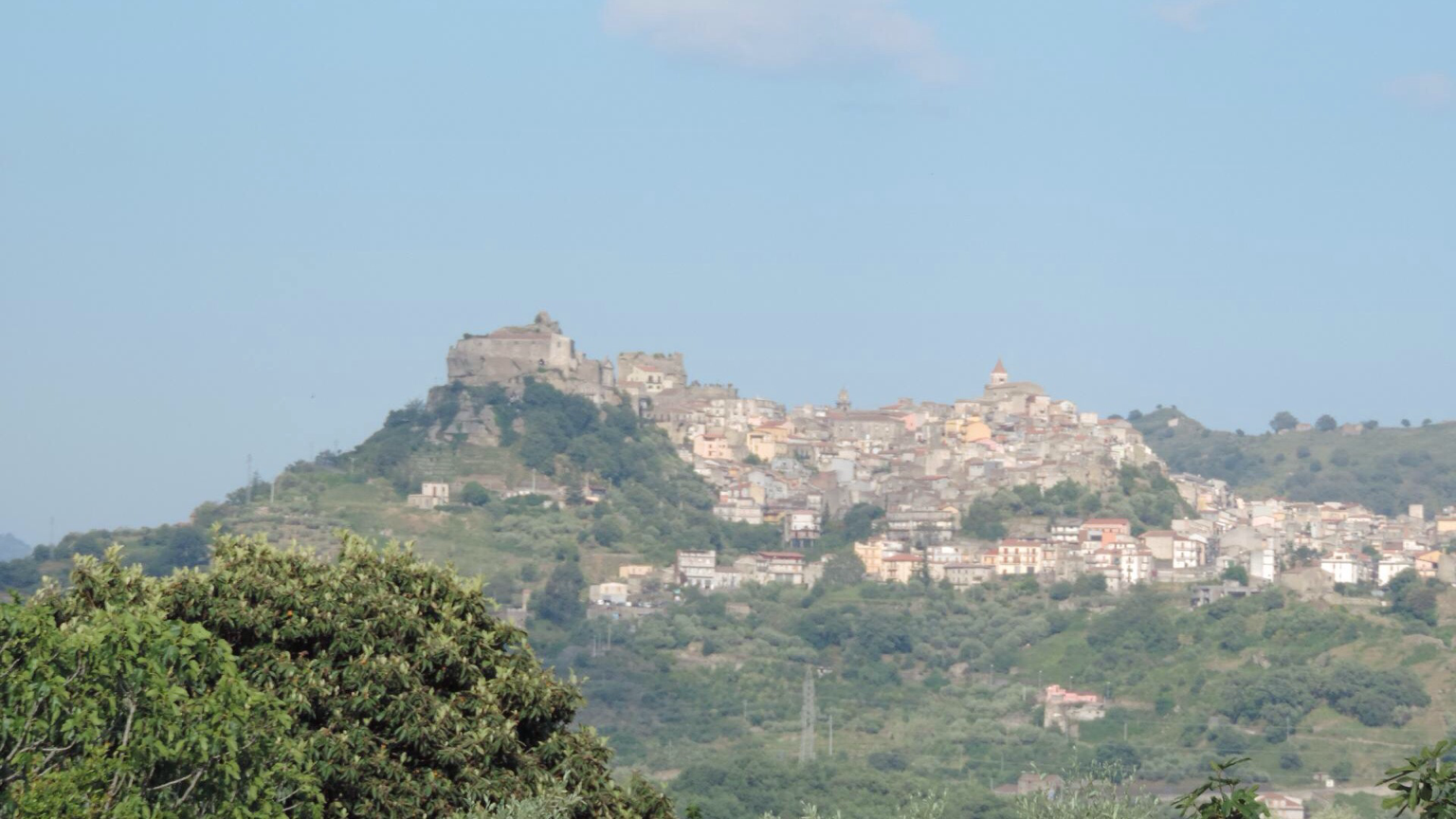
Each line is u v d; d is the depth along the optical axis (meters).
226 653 38.72
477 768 43.09
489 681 45.94
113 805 35.62
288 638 43.62
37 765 35.25
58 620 41.81
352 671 43.03
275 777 39.09
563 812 42.47
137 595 43.41
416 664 44.22
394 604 45.22
